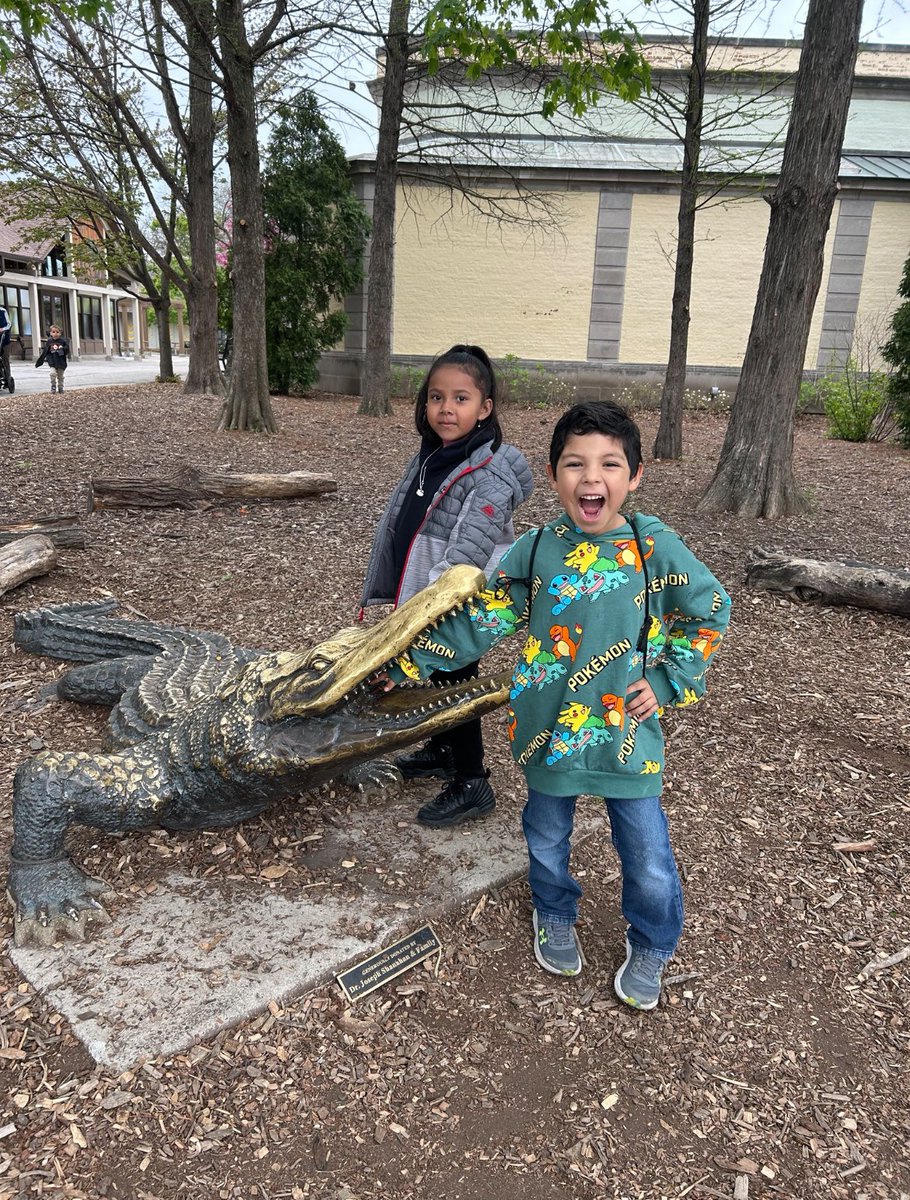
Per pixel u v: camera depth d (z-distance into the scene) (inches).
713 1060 86.4
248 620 200.1
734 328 730.8
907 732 158.4
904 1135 78.9
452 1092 81.6
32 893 99.7
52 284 1517.0
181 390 741.3
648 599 80.8
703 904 109.0
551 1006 92.2
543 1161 75.1
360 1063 84.0
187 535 269.1
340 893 105.1
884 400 561.3
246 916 100.7
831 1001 94.6
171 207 797.9
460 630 87.9
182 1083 80.4
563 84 254.1
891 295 708.7
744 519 315.9
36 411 509.7
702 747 149.3
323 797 126.4
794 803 133.0
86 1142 74.5
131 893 104.5
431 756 134.3
